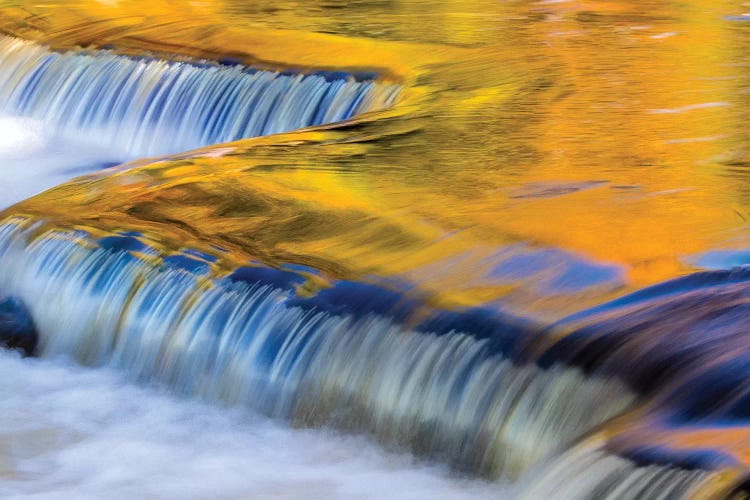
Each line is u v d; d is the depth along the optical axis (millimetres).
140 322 13344
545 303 11664
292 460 11664
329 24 24344
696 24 24359
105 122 23375
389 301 12133
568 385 10680
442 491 10930
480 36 23328
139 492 11297
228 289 12914
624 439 9289
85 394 13055
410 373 11570
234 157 16094
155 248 13734
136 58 23391
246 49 22812
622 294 11711
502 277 12297
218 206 14539
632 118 17719
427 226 13625
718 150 16094
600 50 22156
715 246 12773
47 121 24125
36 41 24875
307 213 14180
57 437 12289
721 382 9805
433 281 12320
